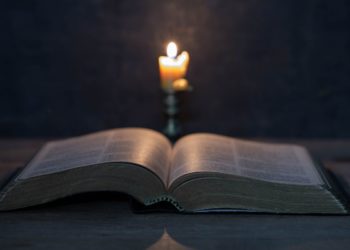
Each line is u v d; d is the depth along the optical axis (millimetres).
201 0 919
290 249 629
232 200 675
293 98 955
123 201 714
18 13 927
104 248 631
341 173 798
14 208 685
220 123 964
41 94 958
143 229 662
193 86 948
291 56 938
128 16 926
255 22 927
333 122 964
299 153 775
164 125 965
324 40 932
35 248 631
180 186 675
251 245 635
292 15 924
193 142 756
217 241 642
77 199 712
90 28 932
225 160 711
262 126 966
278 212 675
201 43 934
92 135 788
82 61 945
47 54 942
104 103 960
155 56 940
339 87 950
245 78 947
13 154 880
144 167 675
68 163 701
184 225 668
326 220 674
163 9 922
